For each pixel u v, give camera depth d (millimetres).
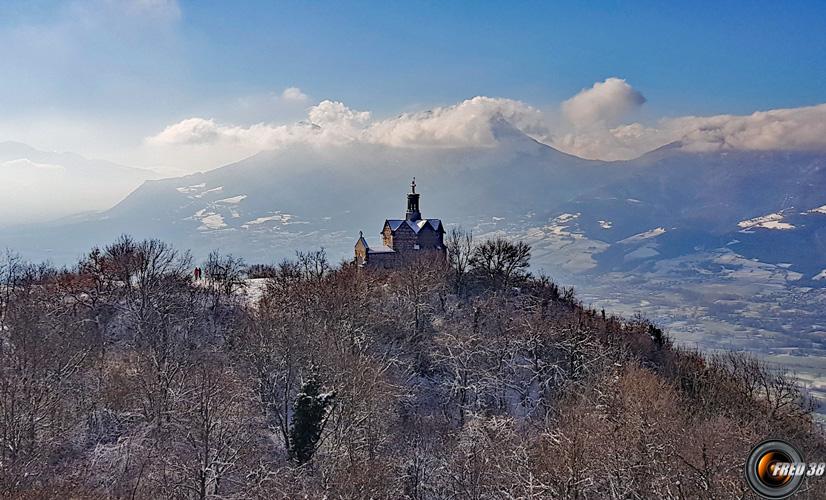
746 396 91375
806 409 96438
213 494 58781
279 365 83938
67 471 64812
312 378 73625
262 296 112062
